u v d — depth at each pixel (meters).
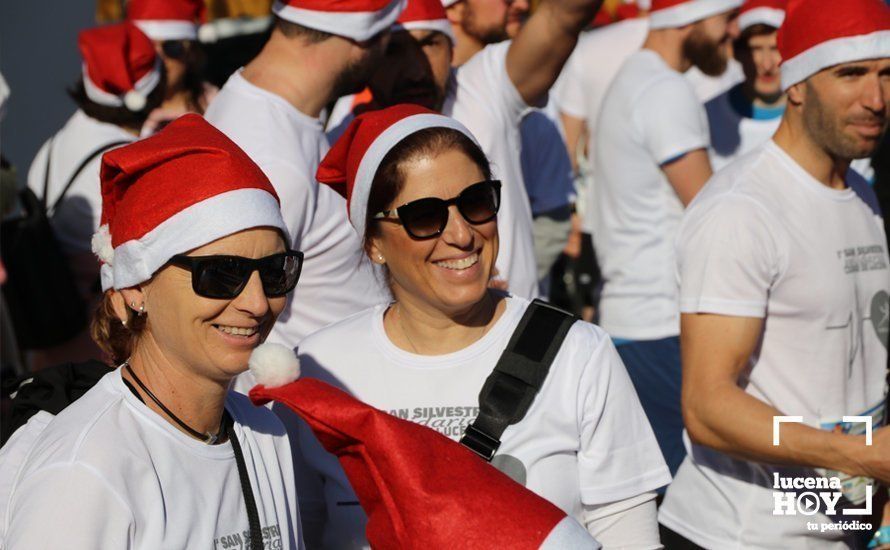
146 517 2.80
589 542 2.90
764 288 4.34
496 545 2.87
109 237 3.05
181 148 2.94
